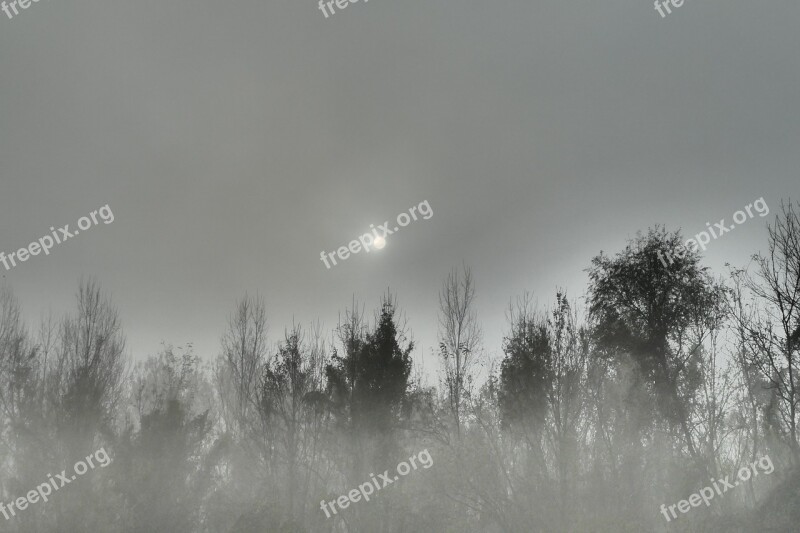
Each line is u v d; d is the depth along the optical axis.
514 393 22.72
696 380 24.73
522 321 25.00
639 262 27.08
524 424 22.47
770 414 23.88
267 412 28.73
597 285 27.52
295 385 29.38
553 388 22.73
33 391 26.38
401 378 26.14
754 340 25.16
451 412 26.09
